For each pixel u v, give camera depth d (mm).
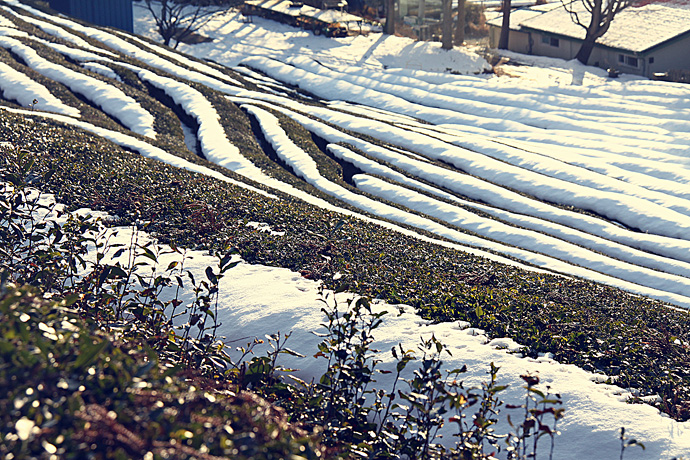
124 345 4715
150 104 33750
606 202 29562
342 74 57469
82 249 8602
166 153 24734
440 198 29047
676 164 35188
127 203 14203
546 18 70062
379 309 10711
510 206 29297
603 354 10164
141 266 11375
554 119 44625
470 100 50750
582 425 8320
